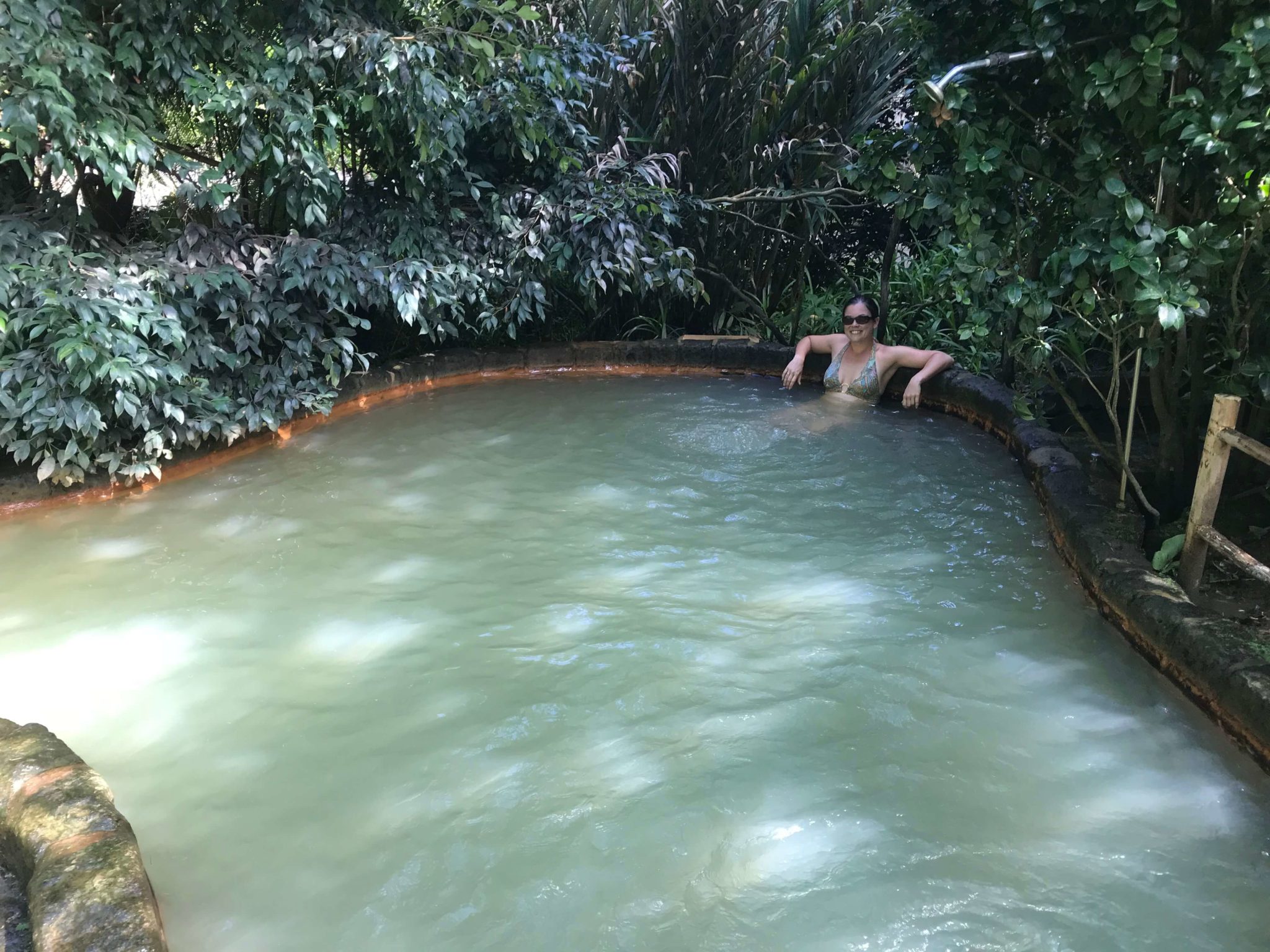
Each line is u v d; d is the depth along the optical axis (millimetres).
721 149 6715
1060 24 2980
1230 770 2408
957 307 6531
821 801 2297
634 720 2627
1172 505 3791
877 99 6441
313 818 2283
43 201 4301
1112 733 2559
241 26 4770
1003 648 2994
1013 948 1867
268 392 4879
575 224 5930
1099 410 5047
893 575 3516
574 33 6363
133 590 3441
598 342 6789
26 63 3725
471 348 6641
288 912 2012
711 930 1927
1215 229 3039
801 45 6332
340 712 2699
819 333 7152
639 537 3861
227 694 2795
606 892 2035
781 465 4738
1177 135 3018
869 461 4797
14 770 2154
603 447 5016
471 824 2246
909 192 3854
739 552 3727
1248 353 3486
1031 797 2312
